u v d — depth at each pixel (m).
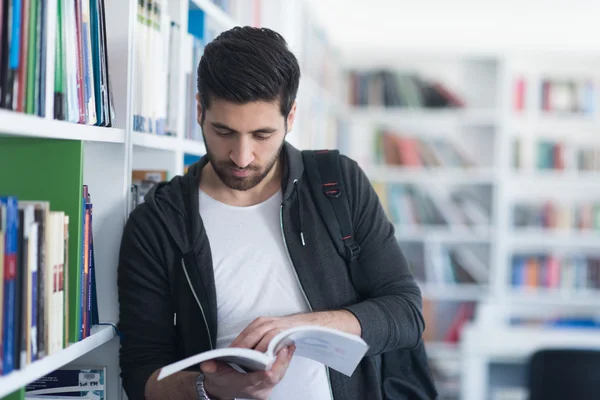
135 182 1.87
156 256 1.45
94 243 1.57
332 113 4.87
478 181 5.18
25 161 1.34
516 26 5.41
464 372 3.25
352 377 1.47
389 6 5.49
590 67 5.29
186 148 1.95
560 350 2.77
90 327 1.44
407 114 5.25
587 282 5.06
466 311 5.18
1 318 1.04
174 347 1.48
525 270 5.11
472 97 5.34
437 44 5.48
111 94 1.53
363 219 1.51
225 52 1.31
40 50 1.16
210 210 1.48
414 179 5.25
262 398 1.29
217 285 1.44
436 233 5.19
